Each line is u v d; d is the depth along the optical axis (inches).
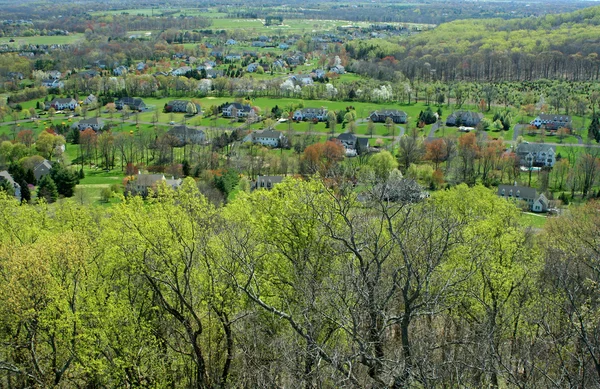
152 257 1169.4
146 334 1168.2
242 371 1113.4
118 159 5388.8
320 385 864.3
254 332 1131.9
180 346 1227.9
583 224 2394.2
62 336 1157.1
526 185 4311.0
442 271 1139.9
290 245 1250.6
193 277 1217.4
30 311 1099.3
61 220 1724.9
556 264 1261.1
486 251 1278.3
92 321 1178.0
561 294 1188.5
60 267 1218.6
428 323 1323.8
